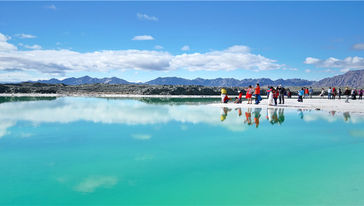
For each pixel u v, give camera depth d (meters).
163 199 4.12
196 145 7.48
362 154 6.63
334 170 5.46
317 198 4.18
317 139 8.32
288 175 5.17
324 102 27.91
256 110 18.14
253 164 5.81
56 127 10.63
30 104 24.75
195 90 73.00
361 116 14.38
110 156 6.36
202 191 4.45
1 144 7.60
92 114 15.62
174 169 5.46
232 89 79.19
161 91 70.25
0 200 4.07
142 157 6.30
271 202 4.05
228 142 7.89
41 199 4.11
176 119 13.16
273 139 8.32
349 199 4.14
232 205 3.92
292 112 16.61
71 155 6.45
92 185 4.64
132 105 24.00
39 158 6.18
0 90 72.06
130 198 4.17
